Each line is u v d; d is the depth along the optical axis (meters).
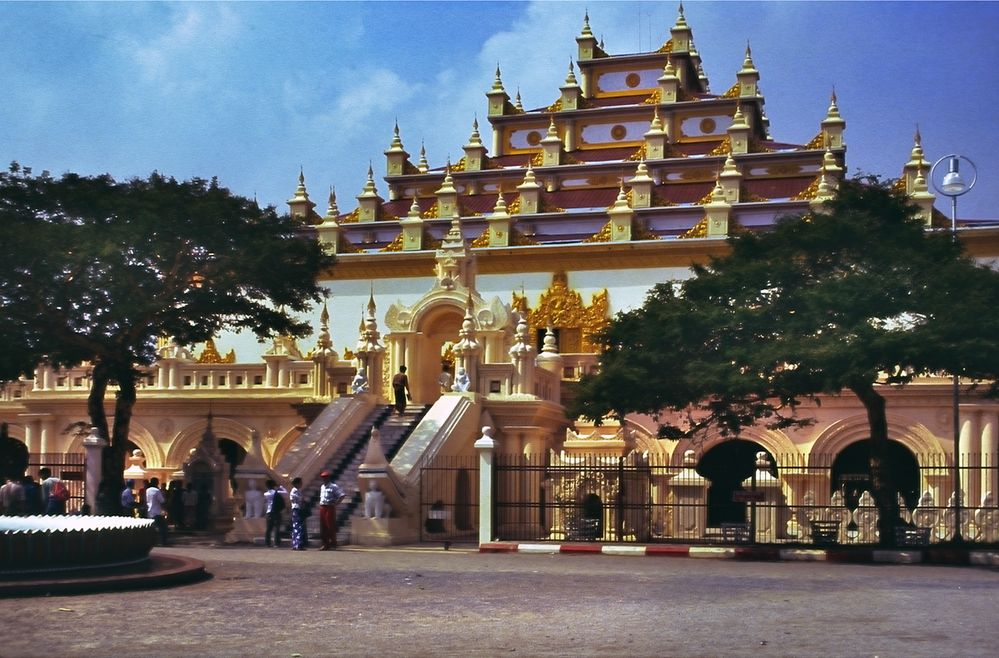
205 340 40.12
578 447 44.59
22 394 55.25
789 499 48.03
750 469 51.69
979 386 45.81
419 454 39.97
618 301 57.41
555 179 66.44
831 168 59.72
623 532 37.53
